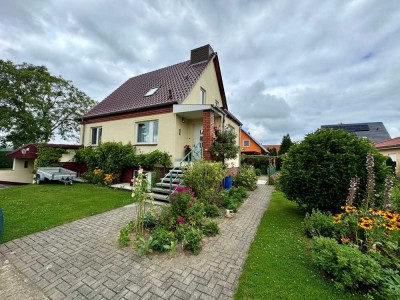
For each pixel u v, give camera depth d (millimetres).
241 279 2641
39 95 20094
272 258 3191
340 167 4887
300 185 5445
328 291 2436
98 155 10031
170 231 3934
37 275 2697
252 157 22250
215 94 13078
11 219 4707
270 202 7625
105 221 4770
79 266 2908
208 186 6277
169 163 8578
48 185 9570
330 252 2732
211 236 4090
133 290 2420
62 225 4496
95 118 11828
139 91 12266
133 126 10078
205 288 2482
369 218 3281
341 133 5324
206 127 8008
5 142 20312
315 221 4133
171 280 2619
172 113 8867
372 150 4984
